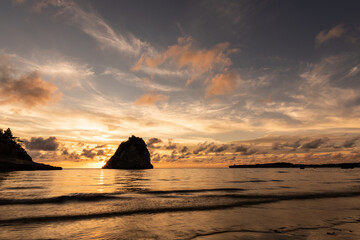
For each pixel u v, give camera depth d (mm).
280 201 19969
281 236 9531
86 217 13688
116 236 9750
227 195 24047
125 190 29422
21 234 10086
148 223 12164
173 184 40688
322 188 31125
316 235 9656
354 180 49781
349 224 11664
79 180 51031
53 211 15445
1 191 26578
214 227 11211
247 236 9570
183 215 14305
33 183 39500
